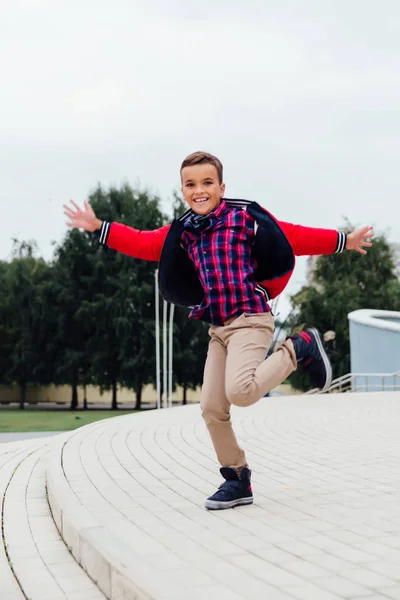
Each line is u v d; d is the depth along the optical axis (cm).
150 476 550
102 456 664
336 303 3809
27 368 4138
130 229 432
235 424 1017
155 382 3884
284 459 650
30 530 440
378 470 579
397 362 2127
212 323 420
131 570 283
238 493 430
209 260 410
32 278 4247
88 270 4072
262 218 407
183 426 968
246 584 275
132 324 3856
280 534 360
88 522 384
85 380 4131
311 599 256
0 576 347
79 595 313
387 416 1145
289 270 409
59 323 4025
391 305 3941
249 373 394
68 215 429
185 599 247
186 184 414
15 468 702
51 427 2241
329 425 997
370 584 276
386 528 372
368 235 424
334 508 424
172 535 360
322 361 403
